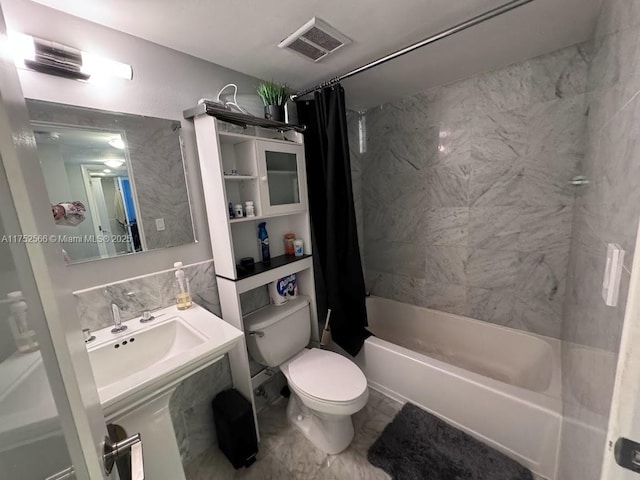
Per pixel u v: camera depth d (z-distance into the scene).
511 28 1.26
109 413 0.81
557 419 1.16
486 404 1.36
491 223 1.87
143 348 1.13
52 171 0.99
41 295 0.33
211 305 1.46
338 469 1.33
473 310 2.06
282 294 1.71
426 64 1.58
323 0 1.00
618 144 0.69
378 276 2.57
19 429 0.31
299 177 1.67
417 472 1.27
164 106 1.26
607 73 0.92
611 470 0.43
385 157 2.31
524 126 1.65
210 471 1.36
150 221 1.24
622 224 0.58
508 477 1.21
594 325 0.79
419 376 1.61
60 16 0.98
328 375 1.42
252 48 1.29
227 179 1.44
